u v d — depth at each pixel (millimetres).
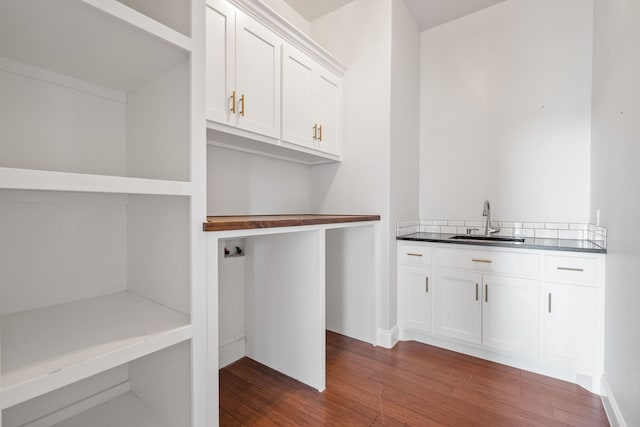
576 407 1608
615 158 1561
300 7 2543
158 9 1130
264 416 1537
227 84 1587
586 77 2191
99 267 1234
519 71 2430
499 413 1560
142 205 1232
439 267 2283
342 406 1614
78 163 1154
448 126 2732
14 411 1014
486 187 2566
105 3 780
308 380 1801
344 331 2562
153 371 1188
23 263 1049
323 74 2299
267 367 2008
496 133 2523
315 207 2699
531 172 2387
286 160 2486
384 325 2344
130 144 1272
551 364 1888
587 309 1783
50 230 1104
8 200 1002
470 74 2633
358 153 2455
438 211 2777
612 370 1558
